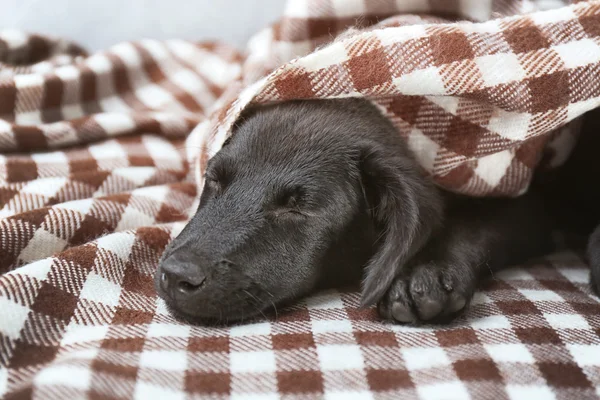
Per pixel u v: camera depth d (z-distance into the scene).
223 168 0.49
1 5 0.81
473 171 0.52
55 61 0.76
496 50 0.48
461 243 0.49
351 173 0.49
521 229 0.54
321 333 0.42
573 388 0.38
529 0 0.60
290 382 0.38
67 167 0.61
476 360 0.40
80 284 0.43
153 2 0.83
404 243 0.45
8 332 0.39
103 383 0.35
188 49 0.82
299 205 0.48
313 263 0.48
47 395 0.34
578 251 0.58
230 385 0.37
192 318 0.44
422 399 0.37
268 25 0.80
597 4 0.49
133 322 0.42
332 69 0.49
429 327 0.44
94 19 0.83
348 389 0.38
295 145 0.49
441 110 0.51
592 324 0.44
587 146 0.62
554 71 0.47
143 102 0.76
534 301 0.47
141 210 0.54
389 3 0.62
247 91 0.52
